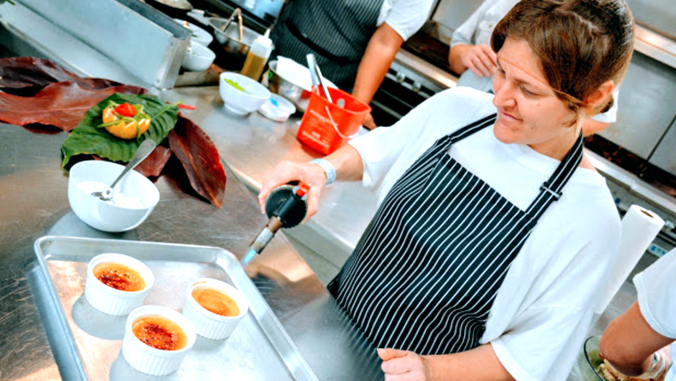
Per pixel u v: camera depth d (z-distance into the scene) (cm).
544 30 105
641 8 332
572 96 109
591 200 132
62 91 174
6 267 111
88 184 137
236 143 219
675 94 335
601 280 130
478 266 137
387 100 372
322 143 242
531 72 109
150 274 120
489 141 142
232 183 183
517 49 109
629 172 342
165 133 170
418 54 370
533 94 112
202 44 259
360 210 220
